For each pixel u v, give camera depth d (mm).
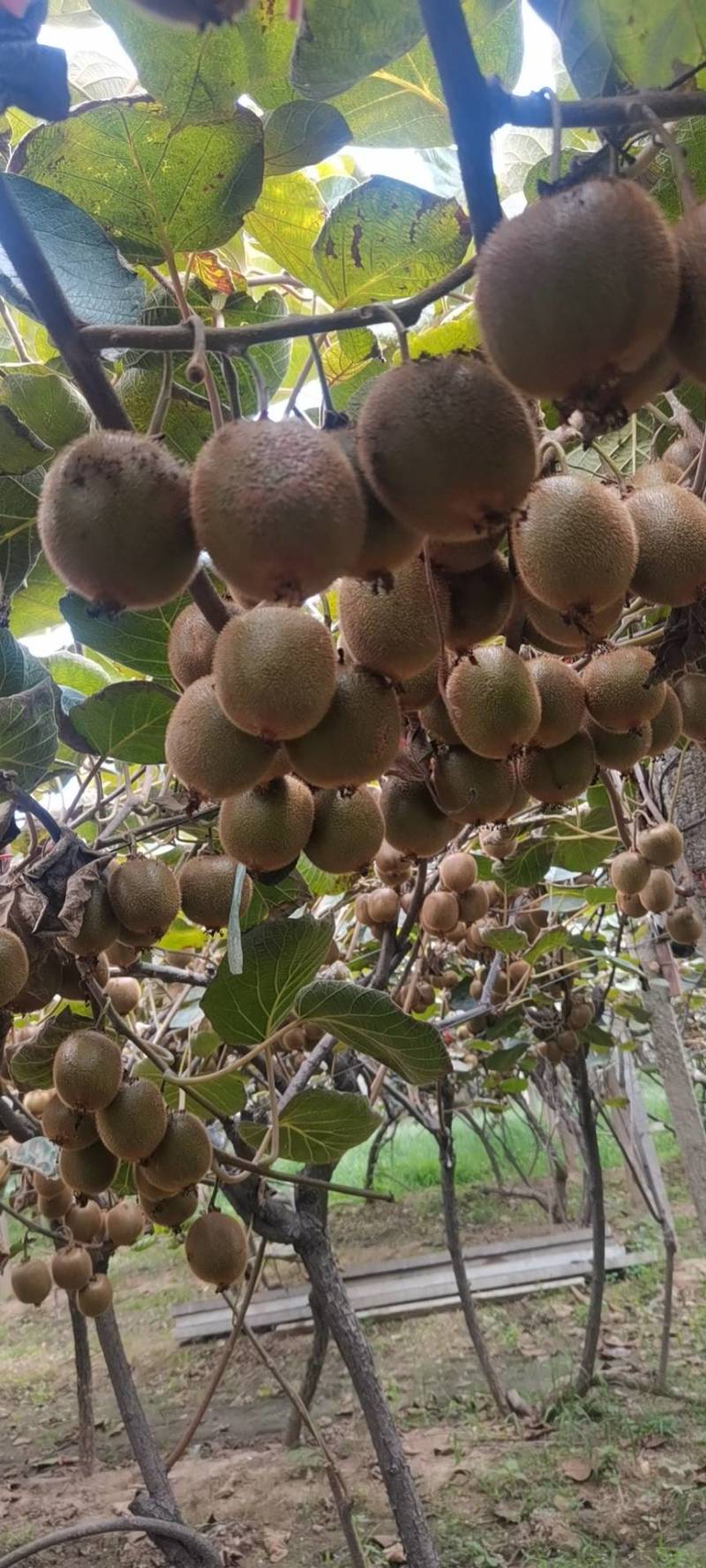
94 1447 2086
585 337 257
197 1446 2137
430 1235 3572
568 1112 3375
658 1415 2010
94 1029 560
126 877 508
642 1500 1725
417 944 1091
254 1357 2602
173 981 836
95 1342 2893
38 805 506
